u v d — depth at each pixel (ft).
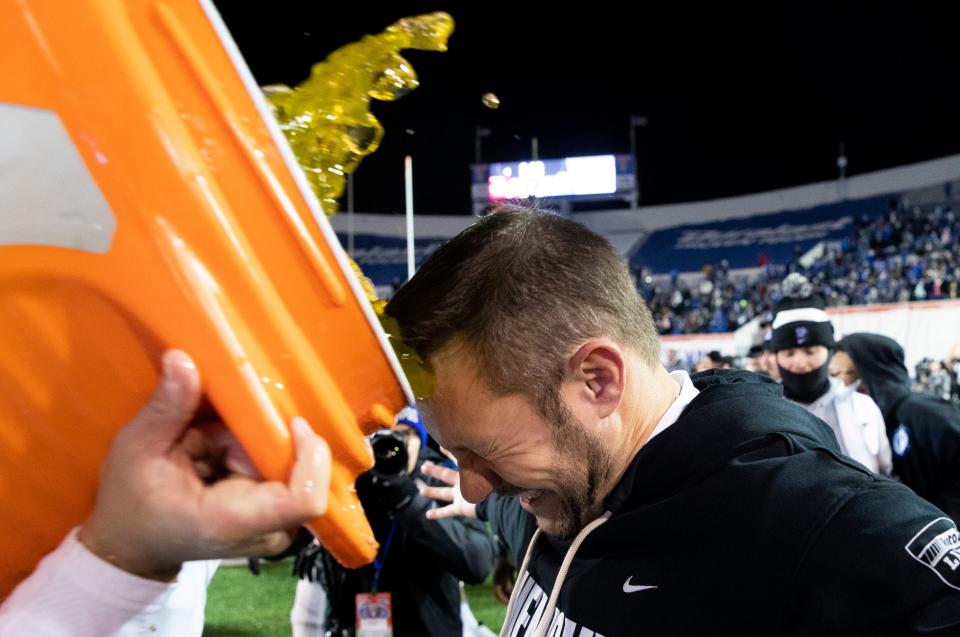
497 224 2.76
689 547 2.87
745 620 2.72
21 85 1.36
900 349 11.47
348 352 1.62
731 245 63.26
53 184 1.40
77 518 1.70
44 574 1.62
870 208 59.21
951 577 2.44
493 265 2.61
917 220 53.52
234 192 1.45
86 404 1.58
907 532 2.55
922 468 10.34
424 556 7.84
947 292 45.78
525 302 2.60
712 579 2.80
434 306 2.58
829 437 3.32
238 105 1.43
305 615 9.14
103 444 1.63
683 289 57.57
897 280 49.14
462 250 2.68
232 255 1.45
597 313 2.72
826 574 2.58
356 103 1.70
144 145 1.38
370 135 1.72
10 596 1.65
